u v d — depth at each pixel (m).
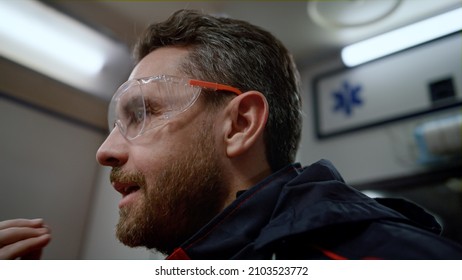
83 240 1.39
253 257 0.41
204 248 0.44
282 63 0.68
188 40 0.63
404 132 1.39
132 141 0.54
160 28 0.67
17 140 1.27
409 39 1.49
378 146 1.44
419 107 1.39
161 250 0.55
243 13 1.45
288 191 0.45
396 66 1.52
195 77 0.58
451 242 0.36
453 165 1.24
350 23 1.50
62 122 1.42
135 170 0.51
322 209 0.40
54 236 1.31
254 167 0.55
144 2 1.33
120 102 0.58
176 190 0.50
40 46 1.26
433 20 1.42
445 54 1.41
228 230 0.45
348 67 1.67
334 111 1.64
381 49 1.57
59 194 1.36
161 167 0.51
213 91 0.56
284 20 1.49
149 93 0.56
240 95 0.55
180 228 0.51
